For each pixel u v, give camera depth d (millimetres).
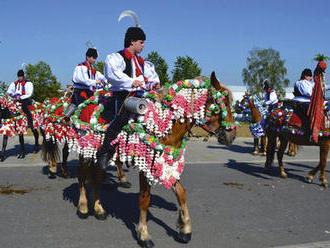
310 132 5961
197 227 3832
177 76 24812
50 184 5645
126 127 3172
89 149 3574
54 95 29734
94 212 4152
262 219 4191
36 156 8500
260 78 57906
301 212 4535
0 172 6508
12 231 3559
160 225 3857
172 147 3172
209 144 12336
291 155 10156
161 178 3115
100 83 4598
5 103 7320
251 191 5625
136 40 3299
